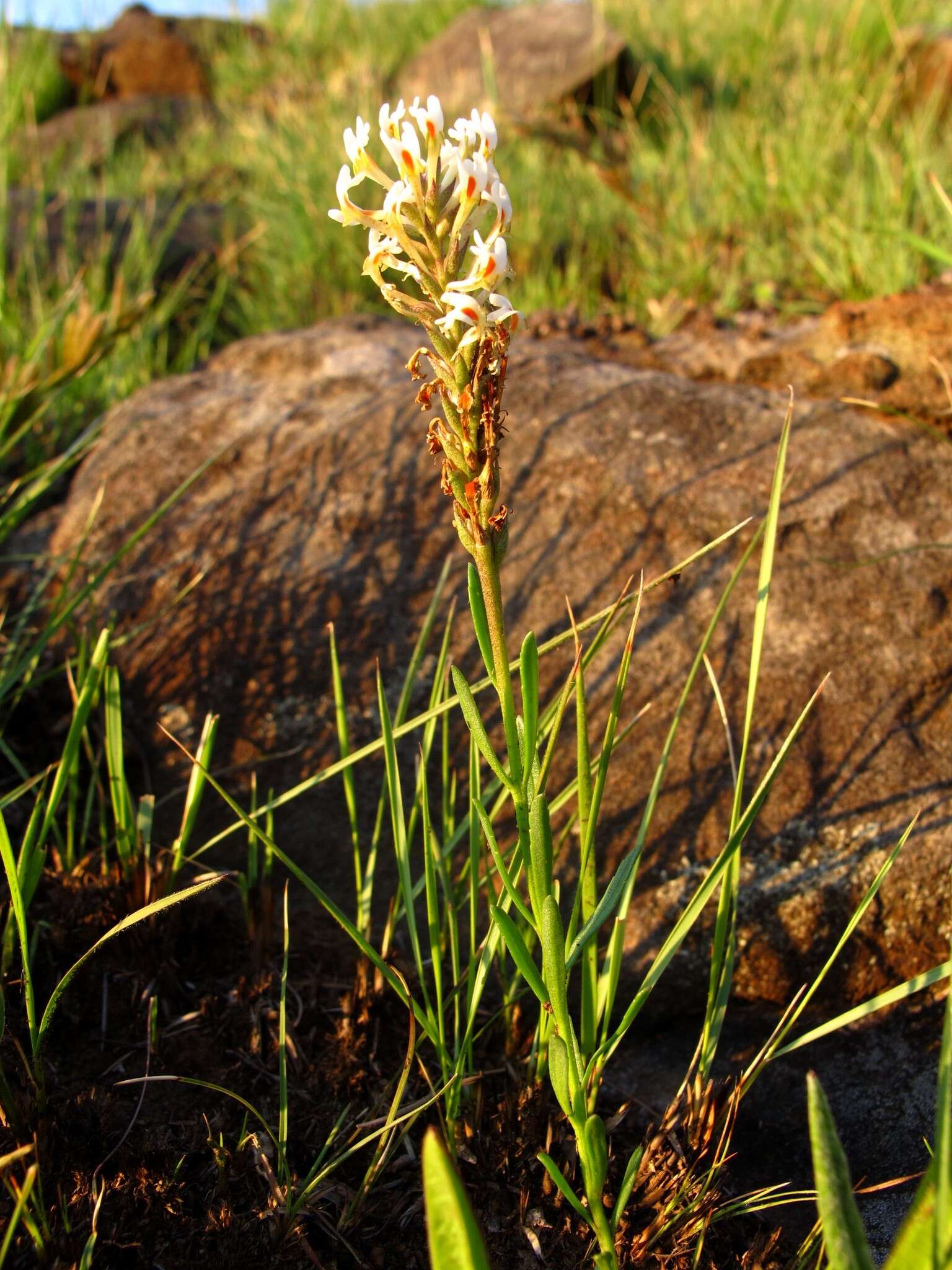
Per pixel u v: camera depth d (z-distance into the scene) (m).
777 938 0.39
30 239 0.91
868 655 0.43
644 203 0.89
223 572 0.50
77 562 0.47
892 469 0.48
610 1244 0.29
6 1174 0.30
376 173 0.24
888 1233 0.33
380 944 0.39
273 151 1.12
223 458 0.55
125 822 0.39
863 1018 0.38
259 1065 0.36
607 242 0.91
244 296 0.92
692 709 0.42
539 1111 0.34
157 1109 0.35
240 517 0.52
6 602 0.53
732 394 0.54
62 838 0.41
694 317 0.69
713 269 0.78
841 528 0.47
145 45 1.83
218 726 0.46
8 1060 0.35
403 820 0.35
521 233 0.88
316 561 0.50
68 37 1.91
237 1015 0.38
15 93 1.25
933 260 0.69
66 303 0.63
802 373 0.56
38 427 0.68
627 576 0.46
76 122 1.56
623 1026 0.32
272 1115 0.35
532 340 0.63
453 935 0.35
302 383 0.60
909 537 0.46
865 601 0.45
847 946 0.38
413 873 0.41
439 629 0.47
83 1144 0.33
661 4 1.54
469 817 0.34
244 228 1.05
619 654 0.44
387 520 0.50
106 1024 0.37
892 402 0.52
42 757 0.46
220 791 0.31
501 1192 0.33
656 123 1.19
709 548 0.31
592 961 0.32
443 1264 0.24
